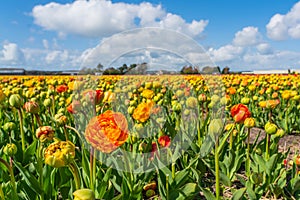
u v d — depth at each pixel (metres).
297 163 2.83
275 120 7.06
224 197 3.18
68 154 1.91
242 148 3.82
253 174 2.75
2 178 2.74
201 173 3.39
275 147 3.45
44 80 12.97
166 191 2.52
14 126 3.34
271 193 3.11
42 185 2.38
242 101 4.75
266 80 14.06
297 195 2.82
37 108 2.89
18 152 3.31
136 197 2.65
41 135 2.34
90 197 1.66
